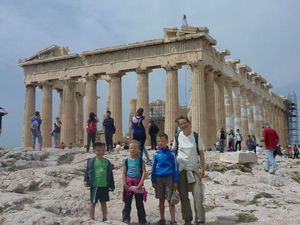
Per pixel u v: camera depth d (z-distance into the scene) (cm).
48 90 6322
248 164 2670
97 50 5759
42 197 1678
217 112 5747
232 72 6191
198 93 5000
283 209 1548
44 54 6375
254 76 7262
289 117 10488
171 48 5272
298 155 5675
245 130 6600
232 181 2097
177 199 1339
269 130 2570
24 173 2052
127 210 1371
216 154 3269
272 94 8562
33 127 3525
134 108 7256
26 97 6500
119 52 5669
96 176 1376
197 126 4944
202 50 5084
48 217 1304
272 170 2555
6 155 2975
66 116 6022
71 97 6100
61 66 6166
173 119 5141
